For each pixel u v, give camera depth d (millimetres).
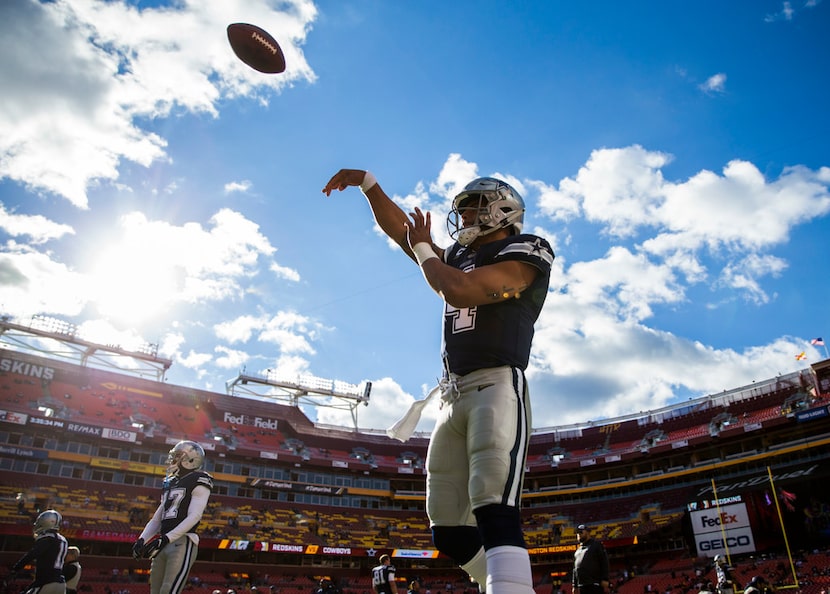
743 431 61250
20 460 54156
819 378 63281
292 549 58844
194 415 69875
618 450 72875
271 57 4949
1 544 48344
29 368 63281
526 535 67938
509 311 3770
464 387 3711
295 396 79938
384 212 4781
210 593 53156
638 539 61094
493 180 4086
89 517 53375
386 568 11844
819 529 51969
